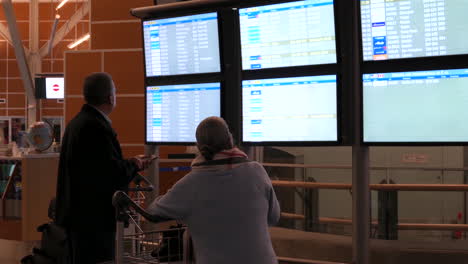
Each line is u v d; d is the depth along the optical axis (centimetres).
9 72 2291
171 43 382
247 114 352
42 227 343
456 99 289
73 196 322
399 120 303
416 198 588
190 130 380
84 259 321
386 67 303
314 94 327
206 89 371
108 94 331
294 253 488
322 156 733
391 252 483
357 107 320
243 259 226
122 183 324
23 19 2281
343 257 470
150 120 398
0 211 736
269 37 340
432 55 291
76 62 780
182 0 415
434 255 470
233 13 364
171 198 233
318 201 623
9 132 2286
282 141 340
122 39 788
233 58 370
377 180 644
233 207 229
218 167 232
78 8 2284
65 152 335
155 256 272
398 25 298
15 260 591
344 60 327
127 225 271
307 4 325
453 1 284
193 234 234
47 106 2234
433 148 680
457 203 595
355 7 315
